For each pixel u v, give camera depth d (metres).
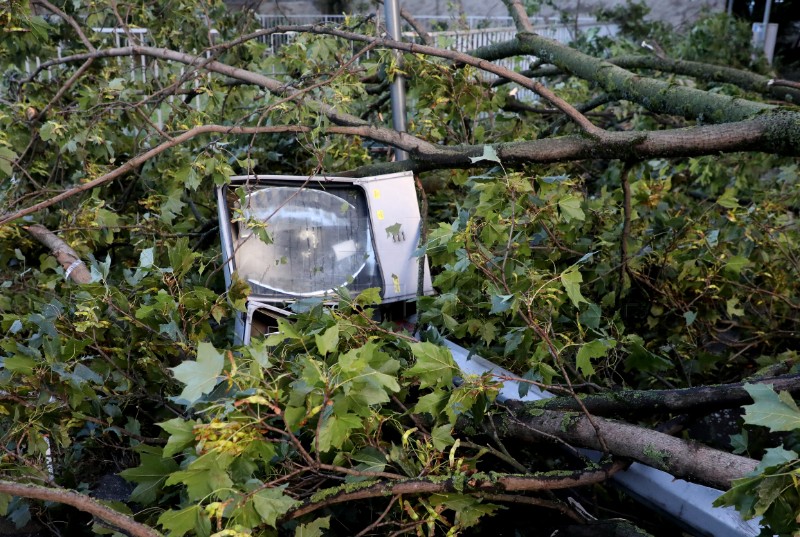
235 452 1.62
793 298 3.69
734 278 3.29
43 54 4.79
